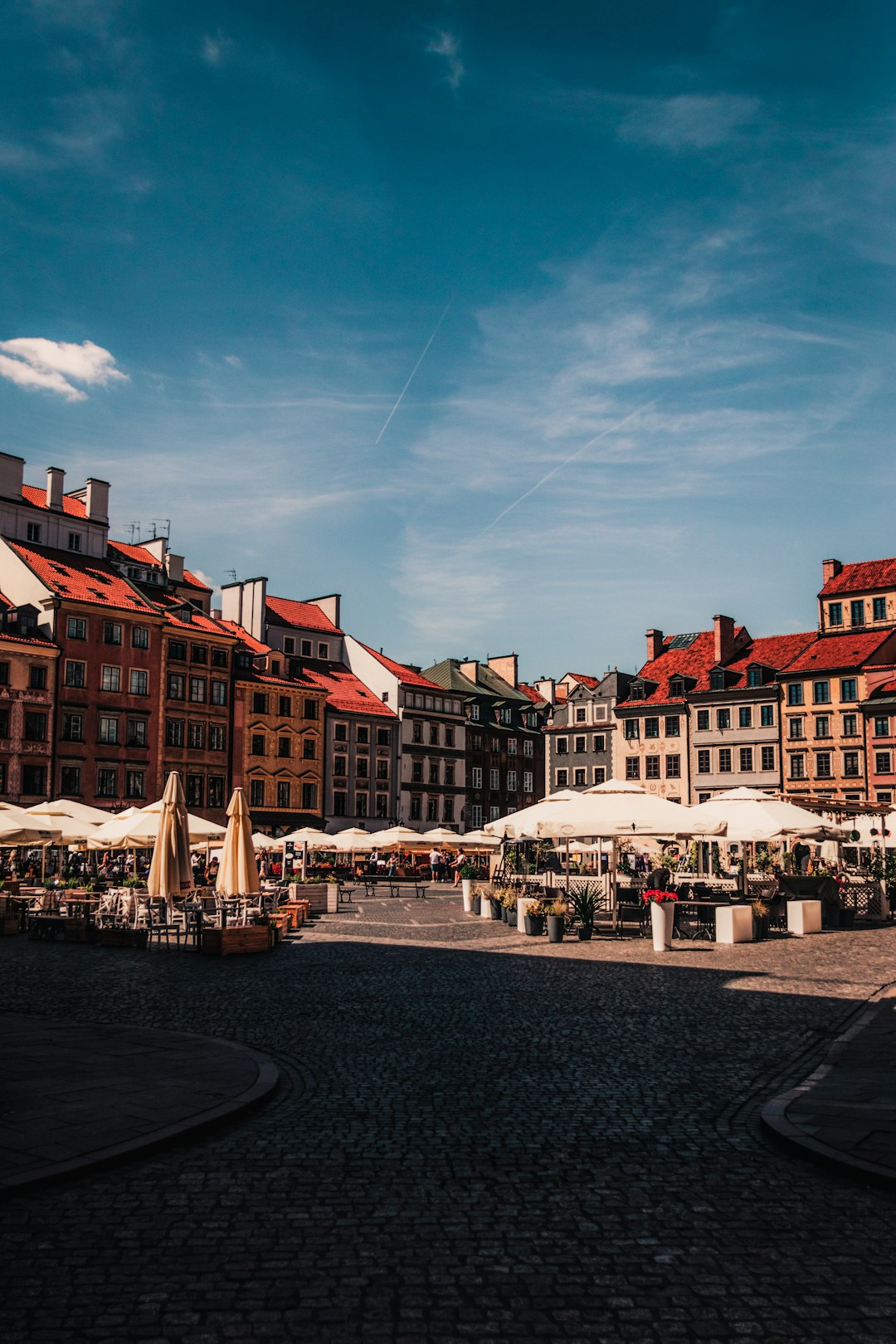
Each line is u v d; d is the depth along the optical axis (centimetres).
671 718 8162
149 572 7456
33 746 6103
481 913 3400
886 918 3347
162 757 6831
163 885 2666
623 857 4919
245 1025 1400
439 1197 716
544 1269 600
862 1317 545
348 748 8356
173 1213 681
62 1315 539
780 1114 908
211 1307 549
